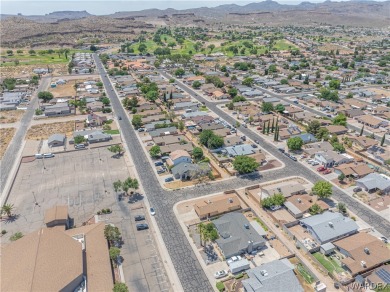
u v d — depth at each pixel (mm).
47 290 66125
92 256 80562
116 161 136375
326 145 146625
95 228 90688
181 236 93250
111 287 73000
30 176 124375
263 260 84562
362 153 142500
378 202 109062
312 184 120188
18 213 102938
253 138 160875
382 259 81688
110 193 113625
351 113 190625
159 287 76562
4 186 117000
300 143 142125
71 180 121812
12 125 178750
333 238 90375
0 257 77062
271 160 138375
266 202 104062
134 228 96312
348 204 108062
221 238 90500
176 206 106875
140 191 115000
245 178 124562
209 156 141750
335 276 79312
